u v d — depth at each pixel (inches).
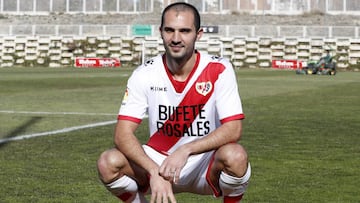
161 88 198.5
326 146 417.7
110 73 1587.1
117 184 197.2
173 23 189.6
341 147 414.6
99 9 2397.9
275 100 808.9
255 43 2153.1
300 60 2129.7
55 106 701.3
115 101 775.1
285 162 357.7
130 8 2385.6
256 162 357.1
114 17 2357.3
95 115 608.4
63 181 301.4
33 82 1157.1
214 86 197.5
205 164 201.0
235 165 189.3
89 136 456.1
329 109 688.4
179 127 200.5
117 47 2180.1
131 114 198.4
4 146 406.3
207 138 191.6
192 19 191.3
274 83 1203.9
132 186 199.3
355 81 1318.9
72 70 1822.1
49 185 292.4
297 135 471.5
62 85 1079.6
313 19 2287.2
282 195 278.2
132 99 199.3
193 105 198.5
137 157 190.7
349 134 479.8
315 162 358.0
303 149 404.2
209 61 198.7
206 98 198.1
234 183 194.1
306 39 2133.4
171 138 202.8
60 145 411.8
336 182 306.2
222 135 192.7
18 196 270.2
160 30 194.9
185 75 197.3
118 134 196.4
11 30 2260.1
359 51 2103.8
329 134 478.6
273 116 608.7
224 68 198.5
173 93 197.8
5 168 331.6
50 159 359.3
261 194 279.7
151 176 185.9
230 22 2267.5
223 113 196.5
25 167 335.0
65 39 2196.1
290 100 811.4
